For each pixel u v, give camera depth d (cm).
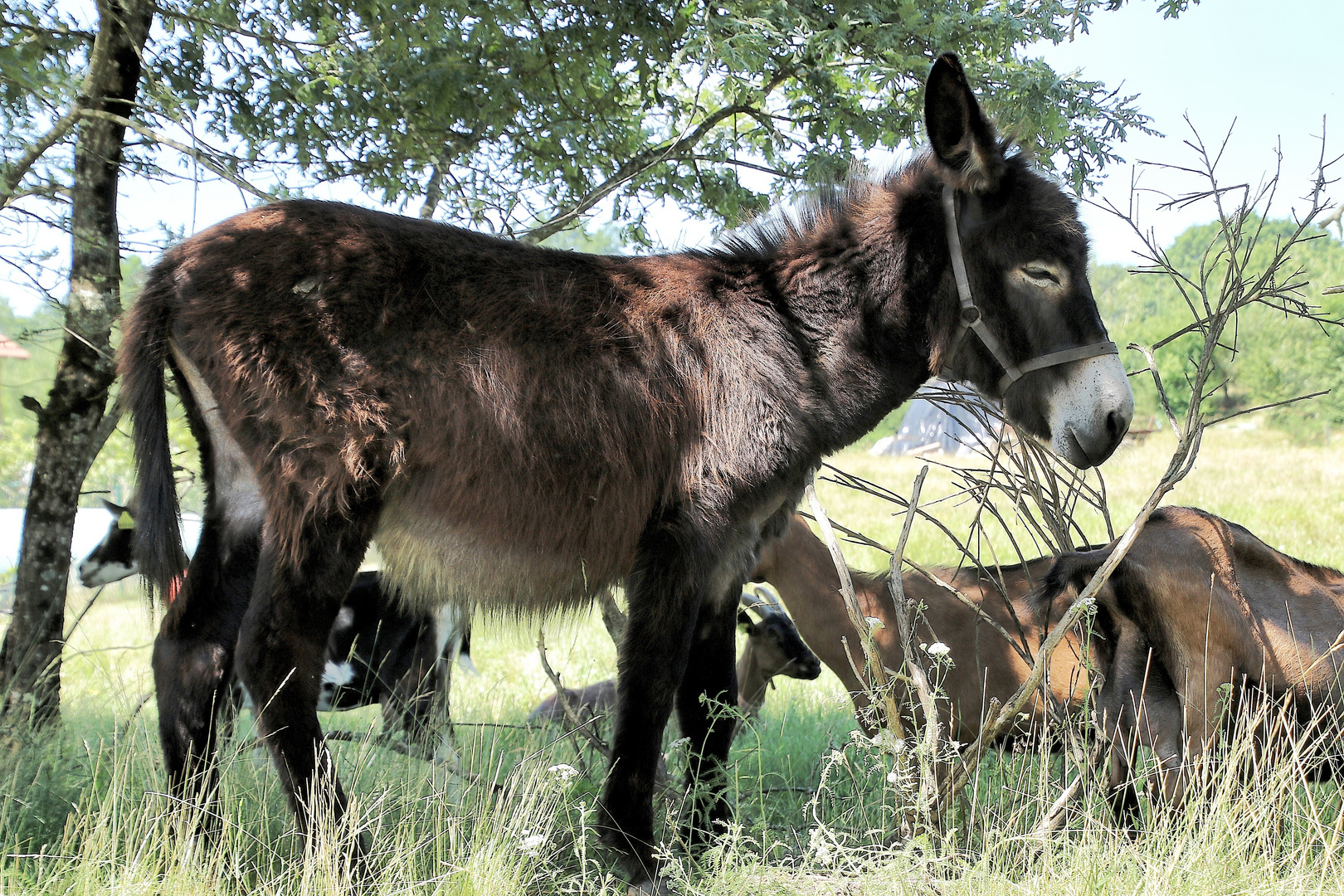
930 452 2306
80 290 395
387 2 387
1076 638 358
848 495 1546
